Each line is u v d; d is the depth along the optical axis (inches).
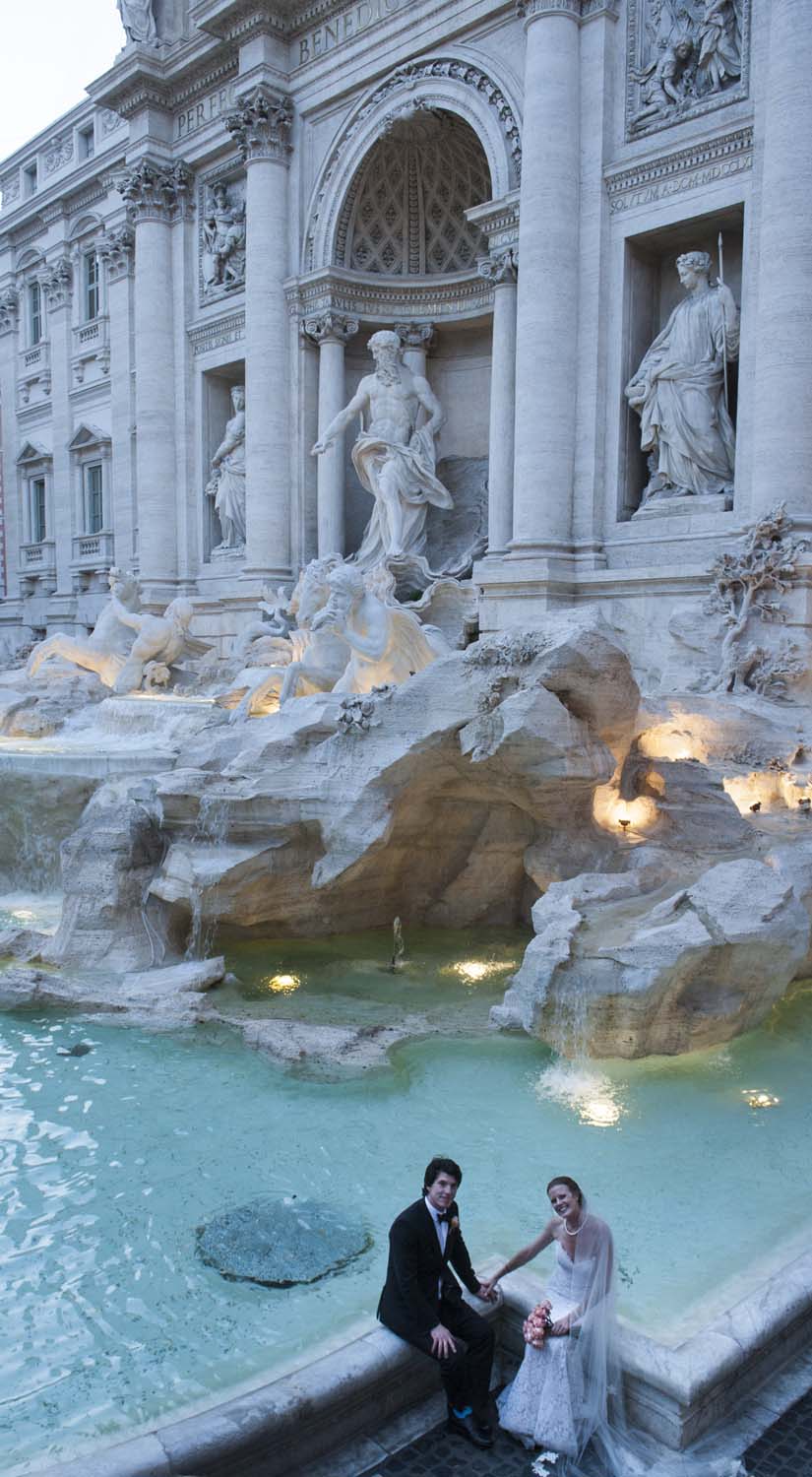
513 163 864.9
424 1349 216.1
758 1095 370.6
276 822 513.0
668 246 808.3
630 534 803.4
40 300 1566.2
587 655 464.8
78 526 1481.3
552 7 785.6
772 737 597.0
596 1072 388.8
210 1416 199.0
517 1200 302.2
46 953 513.0
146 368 1199.6
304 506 1063.6
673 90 763.4
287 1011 452.8
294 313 1042.1
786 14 663.1
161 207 1181.7
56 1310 254.7
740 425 732.7
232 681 908.6
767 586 684.7
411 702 500.4
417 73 924.0
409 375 987.3
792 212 668.7
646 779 536.1
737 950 389.4
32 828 662.5
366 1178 317.4
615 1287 220.5
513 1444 213.2
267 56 1013.2
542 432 810.2
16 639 1631.4
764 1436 213.6
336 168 1001.5
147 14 1142.3
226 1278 267.9
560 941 398.0
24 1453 208.2
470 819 553.3
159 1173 321.4
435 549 992.9
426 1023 437.1
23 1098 373.7
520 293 818.8
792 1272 249.0
